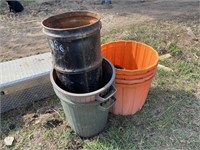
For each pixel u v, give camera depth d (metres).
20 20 4.75
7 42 3.91
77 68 1.74
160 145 2.08
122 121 2.31
